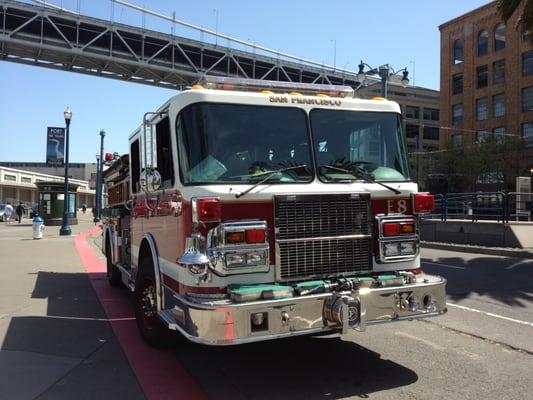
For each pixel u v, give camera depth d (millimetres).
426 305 5102
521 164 47625
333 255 4969
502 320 7594
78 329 6977
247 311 4348
